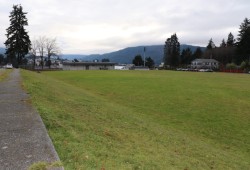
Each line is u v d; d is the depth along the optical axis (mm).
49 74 68125
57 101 13070
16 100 10930
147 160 6625
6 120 7445
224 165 9102
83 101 16641
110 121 11328
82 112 11711
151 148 8367
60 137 6473
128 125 11570
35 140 5730
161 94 27656
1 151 5066
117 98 25688
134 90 31047
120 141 8117
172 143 10297
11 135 6062
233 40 150750
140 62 177875
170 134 12297
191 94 27422
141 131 10992
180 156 8523
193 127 15539
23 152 5027
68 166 4797
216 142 13117
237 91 29844
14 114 8234
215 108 20562
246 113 18984
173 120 17062
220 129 15219
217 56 153000
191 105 21812
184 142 11148
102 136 7973
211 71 112562
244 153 11766
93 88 34156
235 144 12922
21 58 89062
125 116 14312
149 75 61906
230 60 146250
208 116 18109
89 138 7172
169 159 7578
